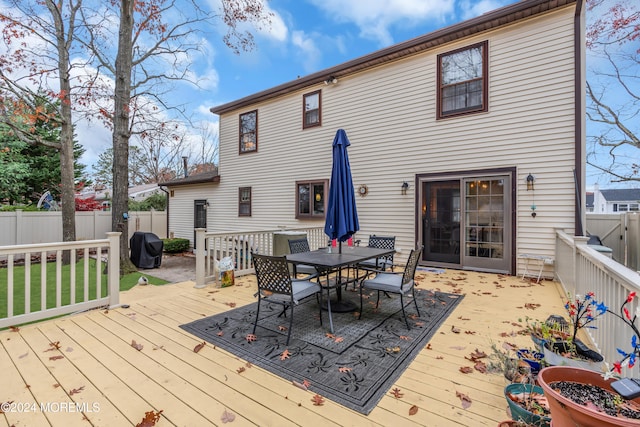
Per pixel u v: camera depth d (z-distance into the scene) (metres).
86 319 3.50
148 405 1.95
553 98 5.39
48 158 14.99
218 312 3.77
